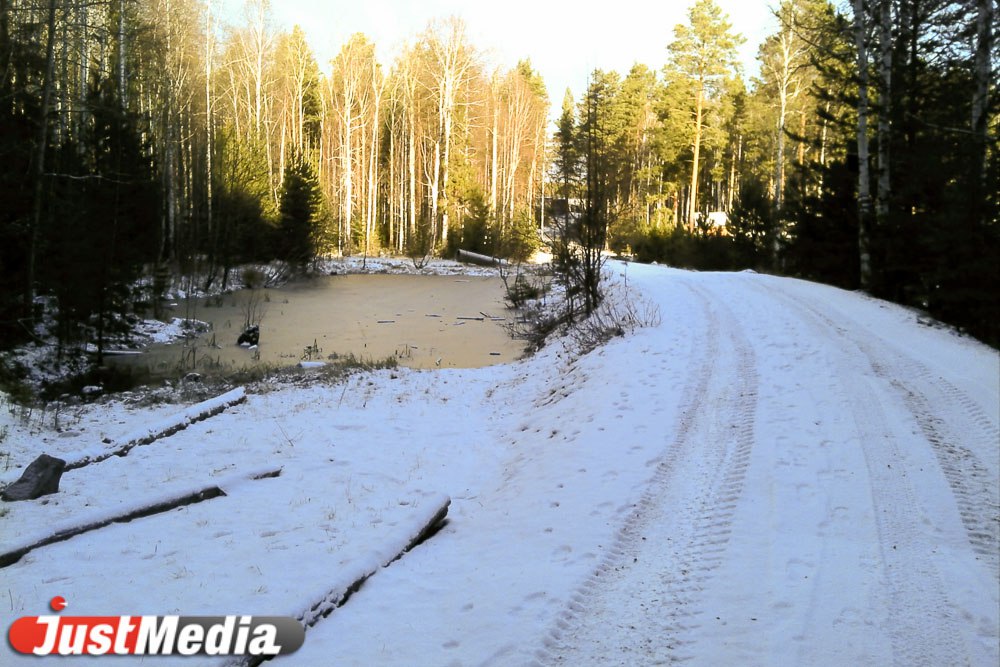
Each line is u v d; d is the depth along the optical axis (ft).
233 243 117.91
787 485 22.94
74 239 56.85
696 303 54.70
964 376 34.17
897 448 25.44
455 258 171.42
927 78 62.18
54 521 23.84
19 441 34.47
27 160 59.93
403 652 15.03
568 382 42.16
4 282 55.67
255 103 180.65
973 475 23.52
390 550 20.84
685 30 157.58
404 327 84.12
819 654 14.32
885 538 19.44
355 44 180.34
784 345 39.58
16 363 51.78
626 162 143.23
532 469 28.91
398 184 201.67
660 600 16.89
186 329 78.64
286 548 21.39
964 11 56.59
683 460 26.17
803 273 78.95
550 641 15.28
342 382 50.96
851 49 67.46
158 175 85.10
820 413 28.99
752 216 105.91
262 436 37.19
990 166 47.78
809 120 127.54
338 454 34.09
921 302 56.44
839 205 72.38
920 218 54.90
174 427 37.78
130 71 95.86
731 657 14.34
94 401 46.78
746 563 18.25
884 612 15.80
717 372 36.14
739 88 167.84
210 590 17.99
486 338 76.69
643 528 21.20
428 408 44.01
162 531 23.12
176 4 109.40
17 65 58.18
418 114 188.44
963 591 16.65
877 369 34.81
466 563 20.40
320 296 113.91
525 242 166.20
